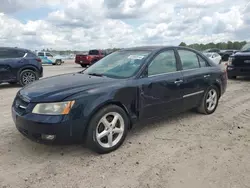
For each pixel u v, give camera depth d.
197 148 3.41
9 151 3.28
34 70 9.48
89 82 3.33
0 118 4.79
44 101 2.89
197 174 2.74
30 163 2.98
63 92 2.99
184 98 4.29
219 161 3.03
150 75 3.75
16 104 3.30
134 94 3.48
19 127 3.08
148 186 2.52
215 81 4.96
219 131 4.07
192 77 4.41
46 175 2.72
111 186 2.52
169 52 4.20
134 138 3.76
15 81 9.05
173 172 2.78
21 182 2.59
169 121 4.59
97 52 21.56
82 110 2.95
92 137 3.07
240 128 4.22
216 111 5.28
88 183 2.57
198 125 4.37
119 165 2.94
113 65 4.03
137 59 3.88
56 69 18.72
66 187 2.50
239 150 3.34
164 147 3.44
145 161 3.04
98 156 3.17
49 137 2.88
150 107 3.72
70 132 2.91
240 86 8.73
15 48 9.11
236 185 2.53
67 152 3.28
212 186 2.52
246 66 9.60
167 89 3.92
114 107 3.25
